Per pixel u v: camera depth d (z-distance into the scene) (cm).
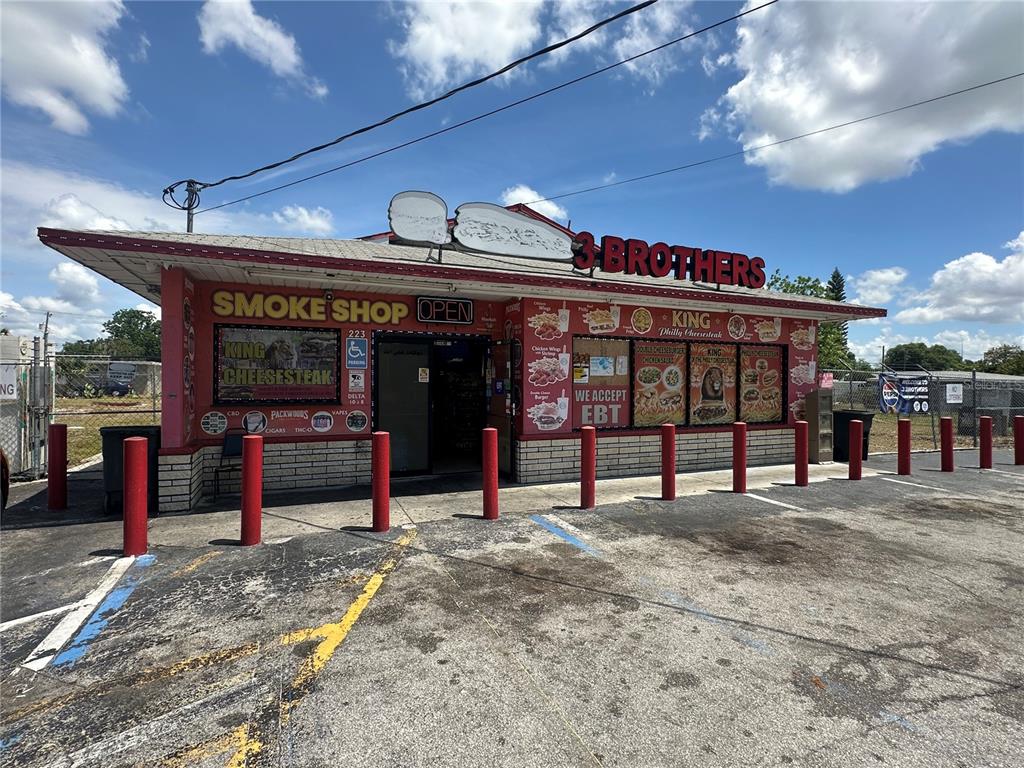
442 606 400
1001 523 645
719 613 395
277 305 764
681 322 989
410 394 891
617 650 340
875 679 312
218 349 740
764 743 256
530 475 852
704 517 655
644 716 275
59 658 328
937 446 1389
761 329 1066
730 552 528
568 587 438
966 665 329
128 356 6359
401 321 836
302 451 775
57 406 2295
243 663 322
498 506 693
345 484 800
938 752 251
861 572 481
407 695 291
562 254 882
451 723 268
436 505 701
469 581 447
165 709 279
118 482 648
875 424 2053
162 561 486
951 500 761
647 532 589
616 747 252
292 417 773
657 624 376
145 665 321
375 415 862
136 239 563
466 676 310
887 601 420
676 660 329
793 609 404
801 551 535
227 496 738
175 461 647
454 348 1066
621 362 945
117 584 436
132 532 497
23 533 570
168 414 645
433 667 319
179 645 343
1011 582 462
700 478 911
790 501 743
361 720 270
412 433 894
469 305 885
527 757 245
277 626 367
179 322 642
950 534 598
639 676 312
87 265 636
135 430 651
